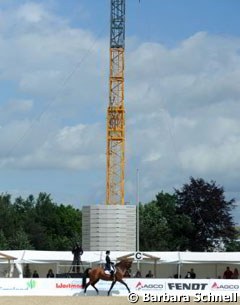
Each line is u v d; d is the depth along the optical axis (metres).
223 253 74.19
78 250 69.56
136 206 102.69
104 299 51.53
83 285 57.34
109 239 103.06
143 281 59.94
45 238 158.62
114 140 128.50
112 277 56.84
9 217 153.00
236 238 136.38
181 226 134.75
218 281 60.25
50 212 176.50
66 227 175.12
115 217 103.38
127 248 103.38
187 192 136.00
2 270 73.12
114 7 127.06
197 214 134.88
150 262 73.94
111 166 128.25
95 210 103.88
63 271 77.25
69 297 53.75
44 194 181.50
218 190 135.00
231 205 135.50
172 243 135.12
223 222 133.88
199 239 133.88
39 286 60.16
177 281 60.12
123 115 128.38
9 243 138.50
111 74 128.50
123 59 128.12
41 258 73.31
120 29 127.75
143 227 137.25
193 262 73.25
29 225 158.00
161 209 143.38
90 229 103.94
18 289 59.97
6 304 47.53
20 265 73.44
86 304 47.78
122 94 128.50
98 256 74.50
